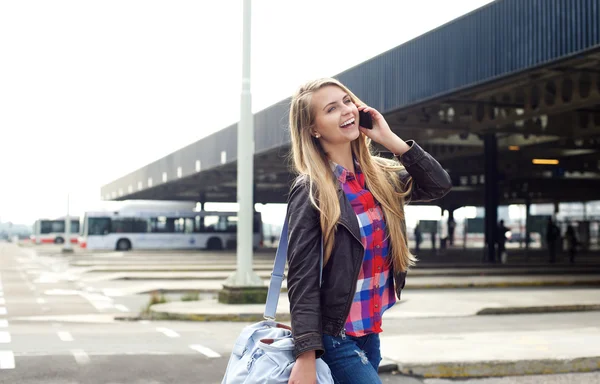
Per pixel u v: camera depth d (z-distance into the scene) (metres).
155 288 20.88
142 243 59.41
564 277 24.77
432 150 38.09
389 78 24.00
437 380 7.23
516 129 28.47
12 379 7.06
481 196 66.81
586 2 15.79
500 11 18.77
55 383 6.92
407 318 13.35
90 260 41.09
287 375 2.52
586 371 7.64
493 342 8.91
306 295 2.52
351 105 2.78
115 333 11.12
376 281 2.71
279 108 31.17
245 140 15.16
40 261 42.88
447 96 21.50
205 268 31.05
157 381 7.10
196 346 9.51
